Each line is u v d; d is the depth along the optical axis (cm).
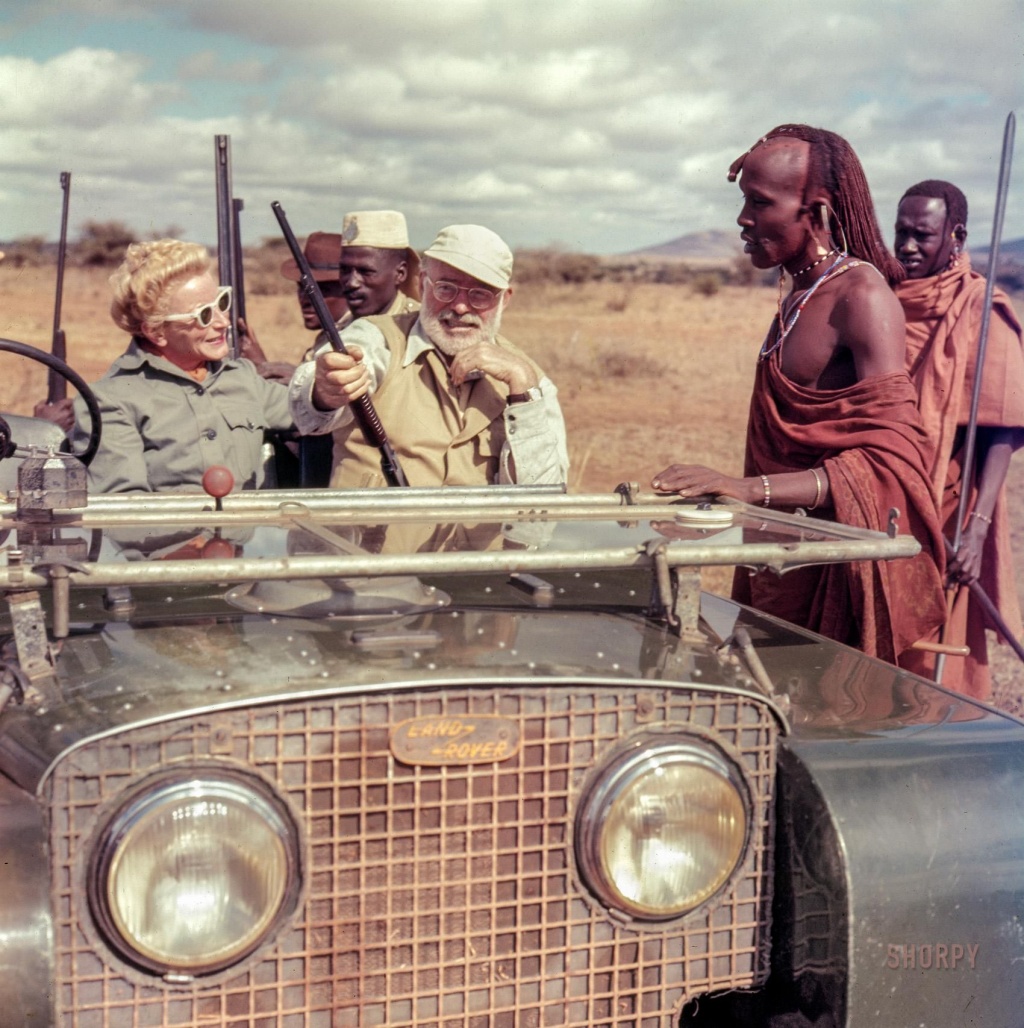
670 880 193
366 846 184
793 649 243
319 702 179
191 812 171
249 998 179
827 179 346
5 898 163
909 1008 192
